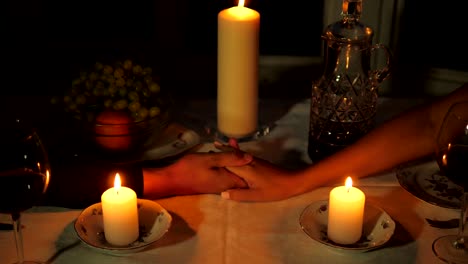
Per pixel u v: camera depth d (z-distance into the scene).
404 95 1.95
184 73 2.00
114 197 1.18
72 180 1.29
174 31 1.98
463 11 1.91
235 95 1.50
